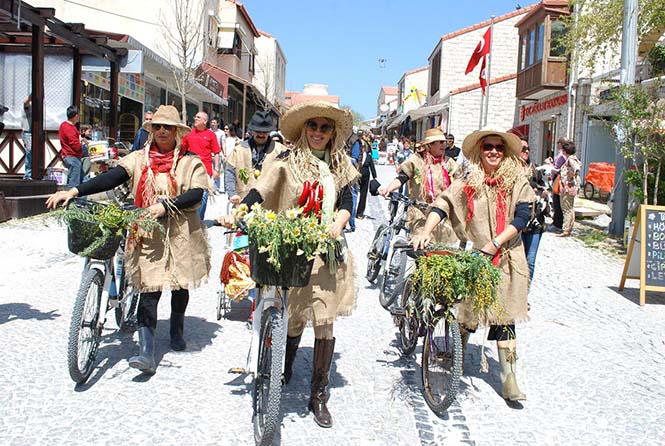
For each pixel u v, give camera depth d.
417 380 4.94
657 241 7.82
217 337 5.66
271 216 3.64
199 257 4.89
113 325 5.89
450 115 29.39
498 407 4.52
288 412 4.23
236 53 34.09
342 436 3.93
